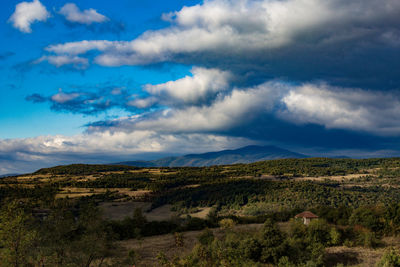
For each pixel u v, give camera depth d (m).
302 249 44.56
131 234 70.00
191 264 32.69
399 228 52.53
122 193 193.38
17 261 22.06
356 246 46.88
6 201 23.75
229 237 53.06
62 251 24.45
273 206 166.75
